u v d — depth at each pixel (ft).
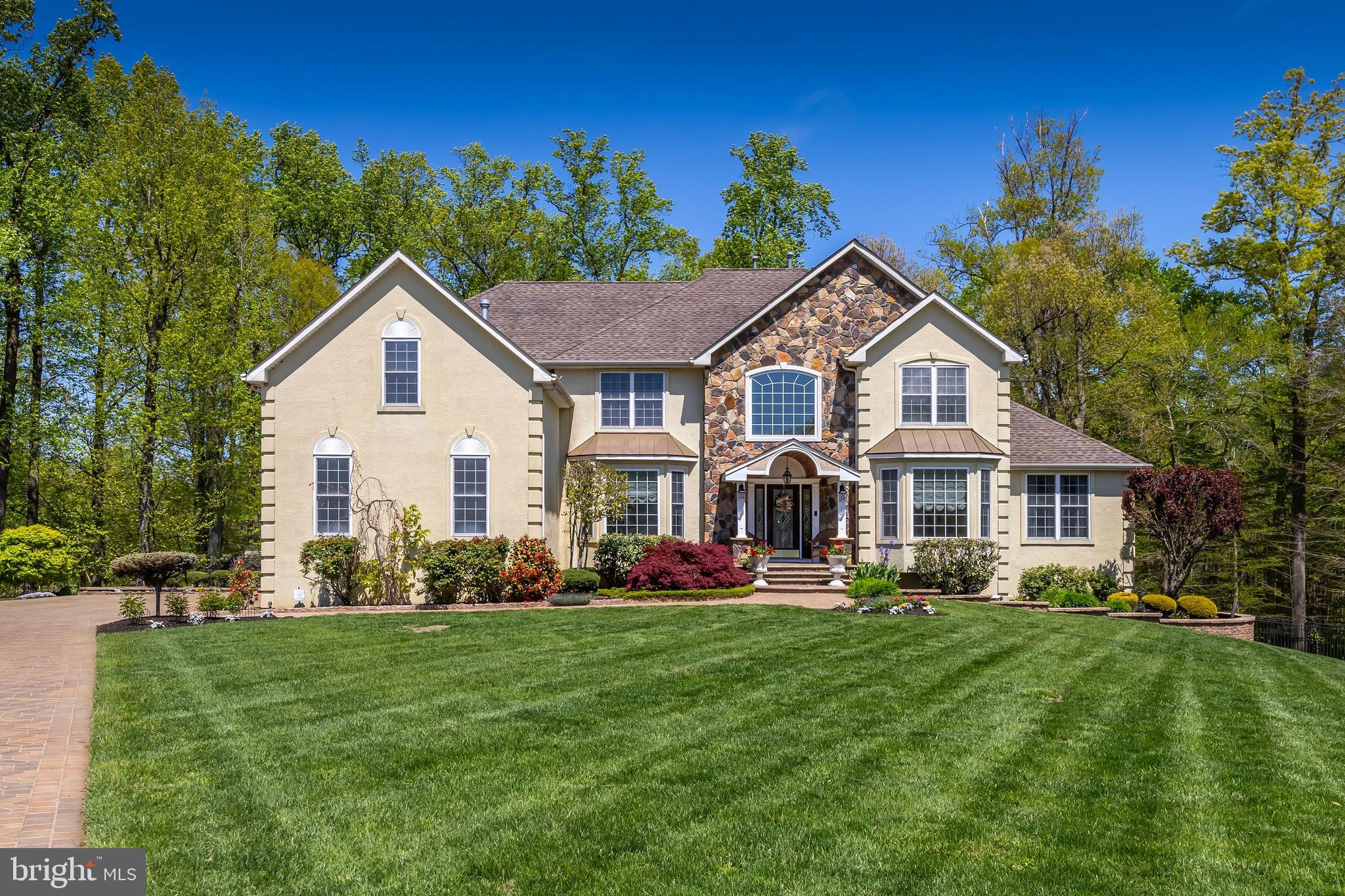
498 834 25.41
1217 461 130.00
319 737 34.60
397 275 79.97
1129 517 92.02
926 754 33.06
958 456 85.71
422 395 79.46
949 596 83.71
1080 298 125.49
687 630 59.31
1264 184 116.47
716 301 103.40
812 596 82.64
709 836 25.41
